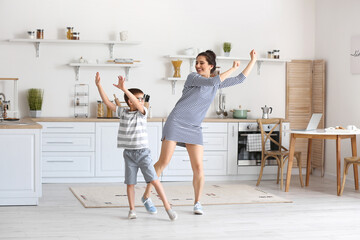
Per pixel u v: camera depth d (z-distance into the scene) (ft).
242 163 23.17
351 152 22.31
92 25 23.21
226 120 22.90
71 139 21.71
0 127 15.99
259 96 25.03
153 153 22.27
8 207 16.26
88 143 21.84
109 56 23.38
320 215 15.85
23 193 16.44
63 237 12.88
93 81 23.30
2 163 16.20
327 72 24.47
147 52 23.72
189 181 22.57
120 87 13.96
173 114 15.03
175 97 24.02
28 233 13.23
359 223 14.87
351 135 20.44
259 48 24.93
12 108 22.61
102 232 13.41
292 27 25.26
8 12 22.50
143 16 23.66
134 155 14.61
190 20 24.12
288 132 21.66
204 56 15.25
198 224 14.40
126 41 22.98
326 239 13.10
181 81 24.03
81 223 14.34
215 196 18.63
